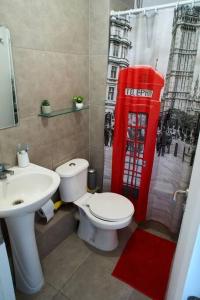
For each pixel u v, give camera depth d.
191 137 1.65
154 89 1.71
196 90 1.55
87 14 1.80
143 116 1.83
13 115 1.41
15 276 1.50
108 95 1.94
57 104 1.74
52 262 1.74
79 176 1.90
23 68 1.40
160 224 2.18
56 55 1.61
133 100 1.83
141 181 2.03
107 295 1.49
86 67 1.96
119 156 2.07
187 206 0.90
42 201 1.16
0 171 1.31
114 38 1.75
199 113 1.58
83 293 1.50
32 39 1.40
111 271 1.67
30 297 1.47
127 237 2.02
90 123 2.19
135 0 1.94
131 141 1.96
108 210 1.70
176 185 1.89
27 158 1.48
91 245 1.92
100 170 2.31
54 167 1.87
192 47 1.51
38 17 1.40
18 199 1.36
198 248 0.66
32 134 1.58
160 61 1.65
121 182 2.16
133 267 1.71
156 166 1.96
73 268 1.69
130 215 1.67
